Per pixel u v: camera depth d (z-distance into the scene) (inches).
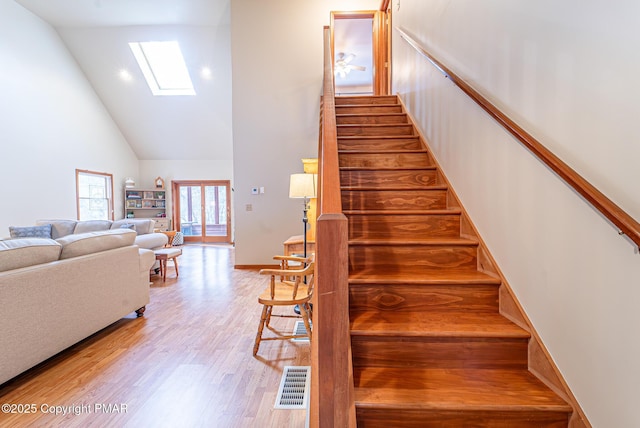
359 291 68.6
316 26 204.5
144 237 197.9
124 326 115.4
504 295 66.0
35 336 80.8
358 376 56.1
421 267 78.2
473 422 47.9
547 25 52.1
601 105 41.7
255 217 210.5
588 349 44.8
